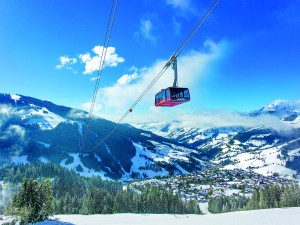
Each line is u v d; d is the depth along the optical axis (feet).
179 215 422.00
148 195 636.89
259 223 279.08
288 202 609.42
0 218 228.22
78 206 549.95
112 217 372.17
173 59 85.56
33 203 228.02
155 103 123.54
